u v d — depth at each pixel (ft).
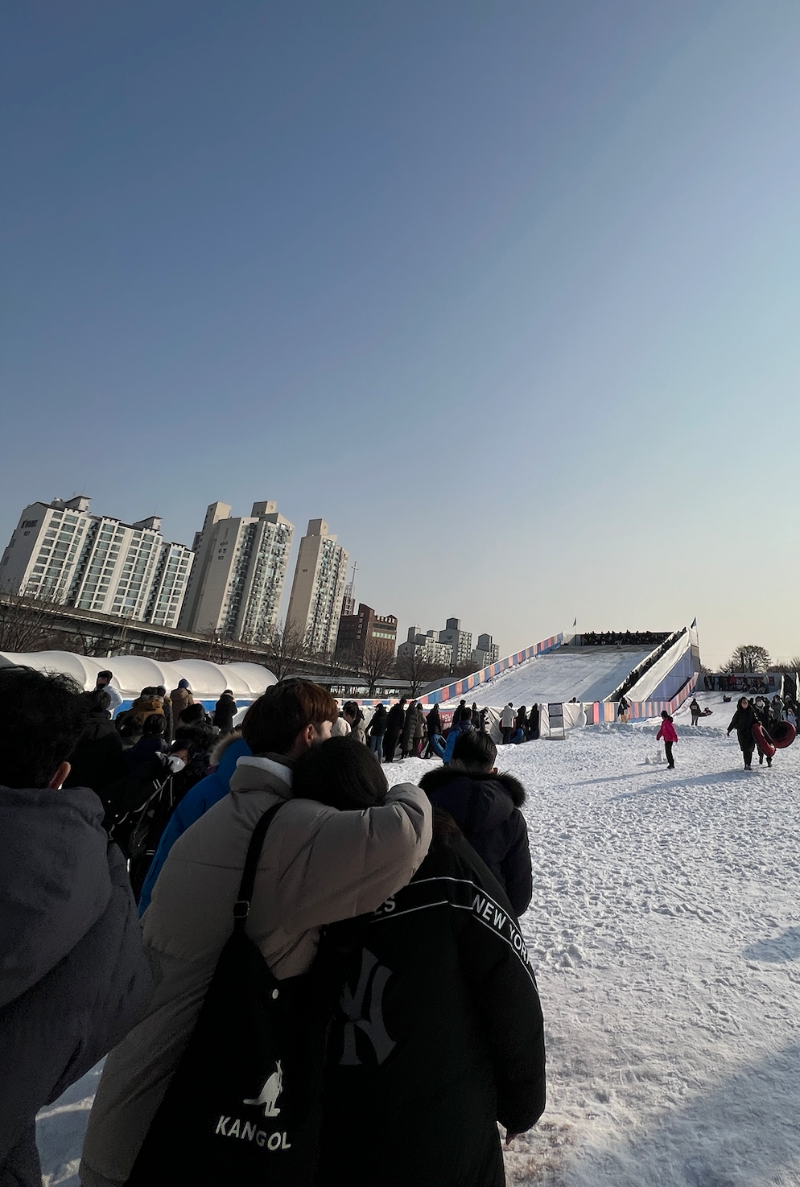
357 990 4.66
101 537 417.90
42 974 3.76
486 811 9.34
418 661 285.84
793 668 348.59
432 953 4.81
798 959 14.24
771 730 55.21
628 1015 11.71
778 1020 11.35
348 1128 4.51
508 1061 5.38
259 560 421.59
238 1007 4.27
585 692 131.13
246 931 4.55
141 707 19.19
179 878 4.80
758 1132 8.21
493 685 142.00
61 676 5.13
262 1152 4.00
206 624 405.59
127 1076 4.57
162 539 448.24
